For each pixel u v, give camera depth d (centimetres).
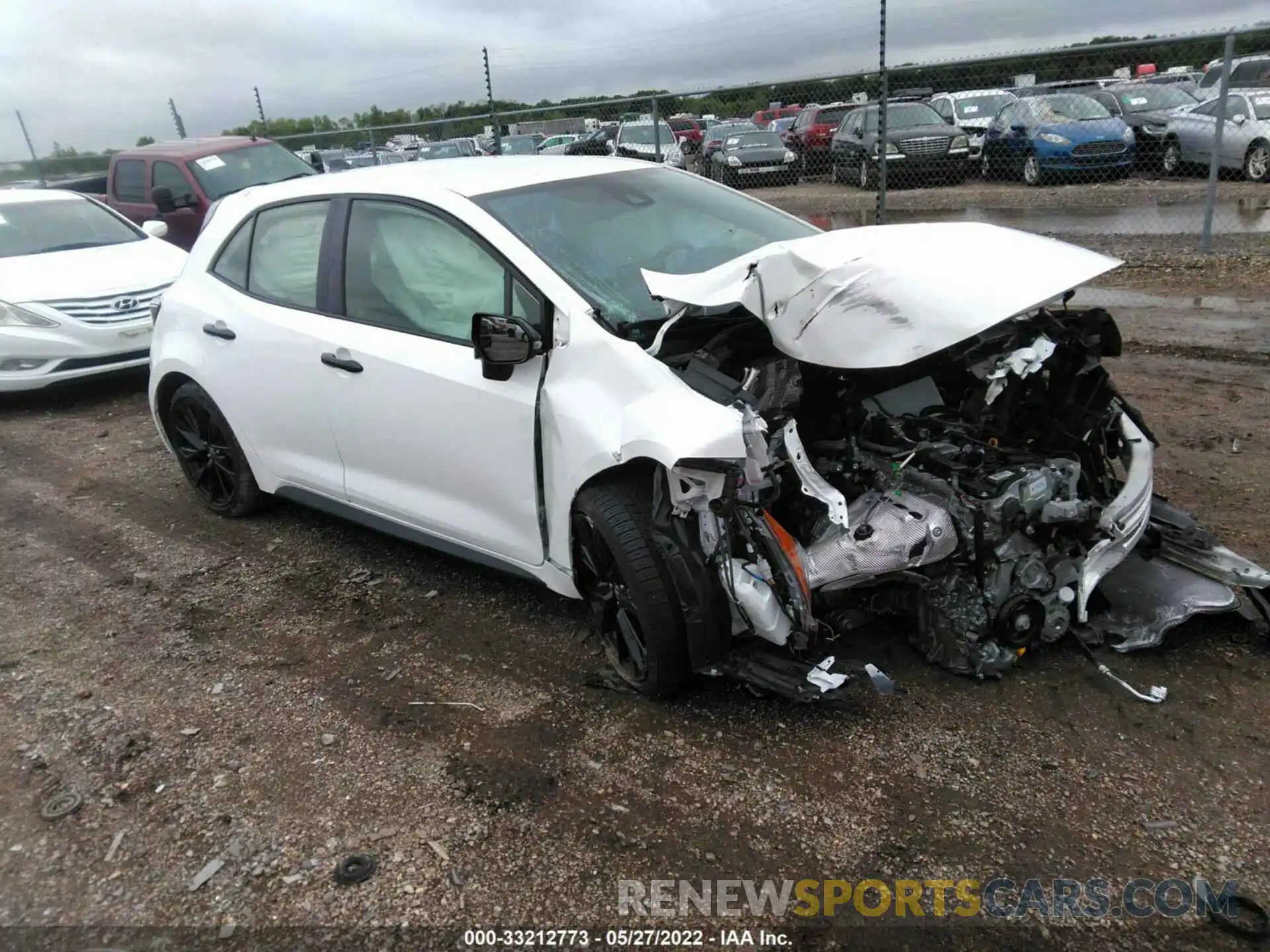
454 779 282
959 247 290
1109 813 251
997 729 285
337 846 258
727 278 293
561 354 310
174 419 493
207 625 387
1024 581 294
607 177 397
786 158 1412
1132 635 315
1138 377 614
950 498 284
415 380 353
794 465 280
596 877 243
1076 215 1191
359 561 437
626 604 305
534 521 330
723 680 320
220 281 451
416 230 363
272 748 302
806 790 267
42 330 707
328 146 1546
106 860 258
